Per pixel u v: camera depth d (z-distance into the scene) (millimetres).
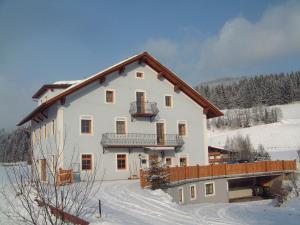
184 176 30531
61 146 32312
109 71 35281
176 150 39219
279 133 103438
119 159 35438
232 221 20562
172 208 21828
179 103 40156
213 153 54000
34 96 43375
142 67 38156
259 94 161250
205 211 24688
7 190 15586
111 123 35438
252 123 134375
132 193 24656
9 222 13477
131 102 36844
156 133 38094
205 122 41594
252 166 38188
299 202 28344
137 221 16844
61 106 32938
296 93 154250
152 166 26984
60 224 9242
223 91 175500
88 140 33875
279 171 40062
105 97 35438
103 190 25719
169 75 39344
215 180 34719
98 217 16422
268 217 22547
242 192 40156
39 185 9992
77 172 31391
